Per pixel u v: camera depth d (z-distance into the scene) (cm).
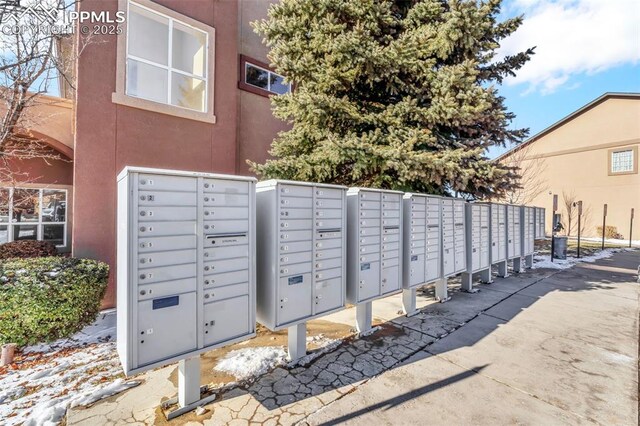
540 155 2264
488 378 300
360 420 238
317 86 609
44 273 376
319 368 316
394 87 617
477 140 624
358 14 591
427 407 255
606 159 1973
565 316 476
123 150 525
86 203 486
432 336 399
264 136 823
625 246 1567
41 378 298
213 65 637
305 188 332
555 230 1086
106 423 230
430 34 590
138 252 222
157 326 231
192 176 249
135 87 573
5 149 588
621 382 294
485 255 662
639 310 505
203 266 255
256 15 813
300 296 328
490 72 685
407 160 530
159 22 587
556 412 249
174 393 268
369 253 404
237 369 309
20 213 761
